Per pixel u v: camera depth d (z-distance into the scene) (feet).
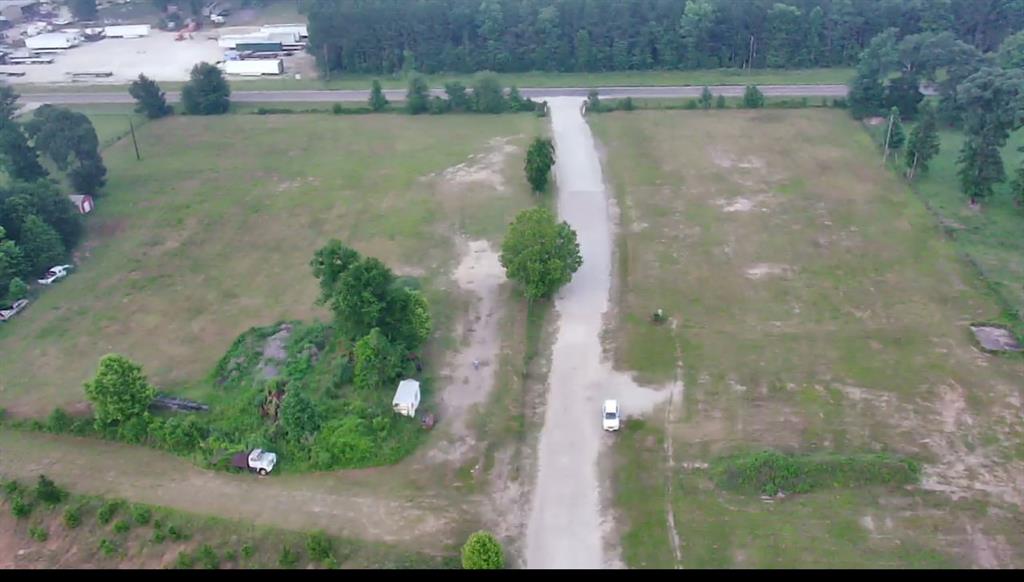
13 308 237.86
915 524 162.40
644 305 233.35
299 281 250.37
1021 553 155.12
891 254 253.03
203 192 307.78
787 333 219.61
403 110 378.32
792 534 161.58
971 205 279.49
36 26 509.76
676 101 375.04
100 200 303.68
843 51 414.82
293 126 366.84
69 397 201.98
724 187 297.12
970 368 203.62
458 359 214.28
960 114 336.29
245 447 183.11
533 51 420.36
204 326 230.07
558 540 162.50
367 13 419.13
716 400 197.57
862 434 184.85
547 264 226.58
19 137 297.33
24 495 171.32
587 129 350.43
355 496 173.37
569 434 189.67
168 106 384.27
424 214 285.23
